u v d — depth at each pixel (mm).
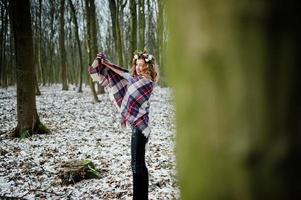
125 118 4082
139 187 4105
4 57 32469
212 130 672
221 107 660
